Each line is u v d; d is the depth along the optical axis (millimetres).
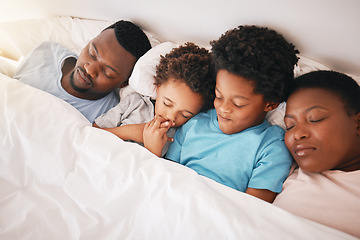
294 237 519
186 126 856
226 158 775
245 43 651
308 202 643
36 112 735
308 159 670
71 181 650
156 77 818
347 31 722
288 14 741
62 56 1016
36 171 674
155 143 805
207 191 596
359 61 777
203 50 813
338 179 664
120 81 928
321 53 804
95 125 896
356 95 652
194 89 757
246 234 524
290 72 702
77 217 600
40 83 990
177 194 595
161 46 892
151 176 641
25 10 1109
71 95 964
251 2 757
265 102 706
